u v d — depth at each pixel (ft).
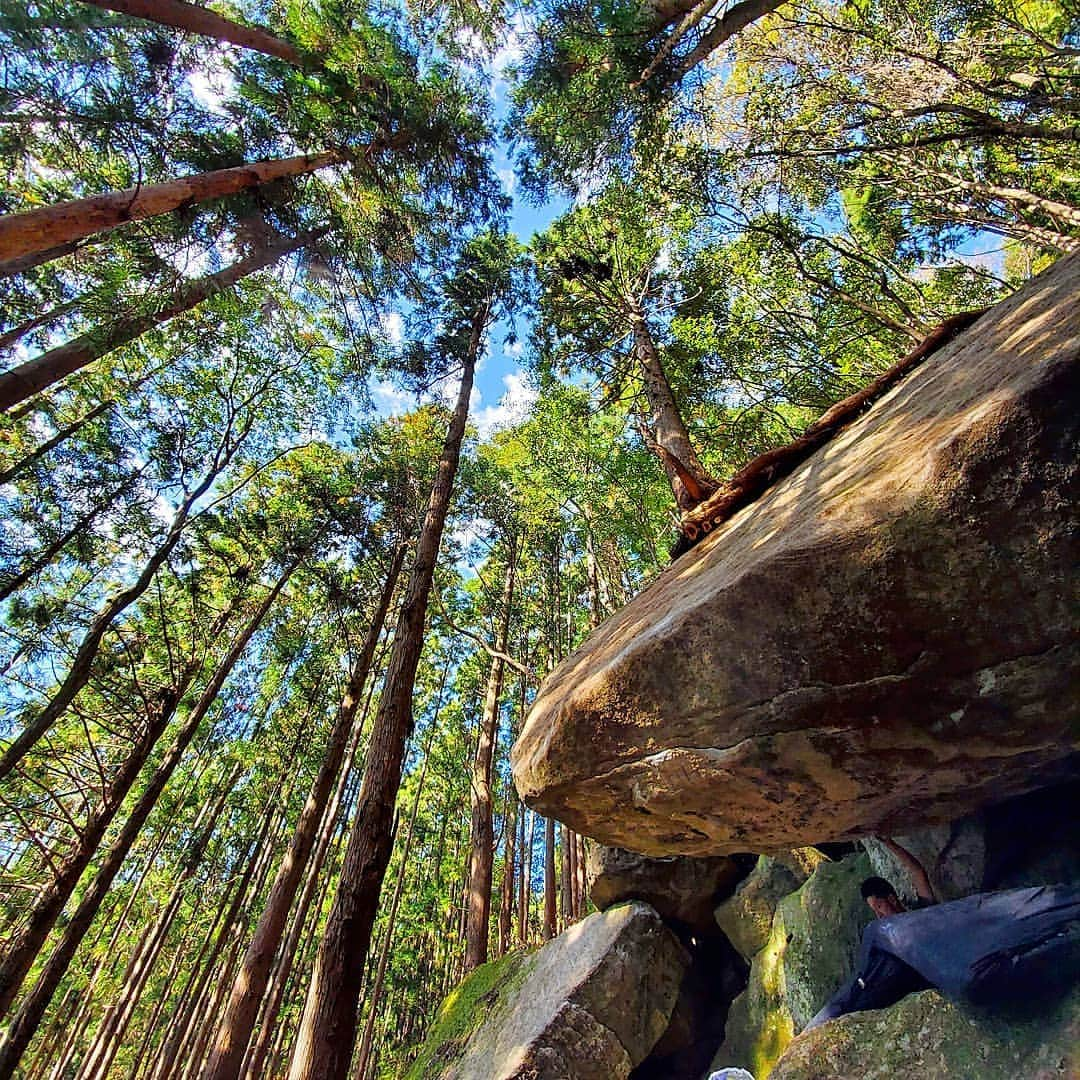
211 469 32.27
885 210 27.61
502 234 35.17
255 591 40.19
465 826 68.64
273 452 38.63
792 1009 12.19
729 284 31.71
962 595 5.57
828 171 26.22
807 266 29.84
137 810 23.85
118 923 46.03
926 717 6.12
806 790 7.22
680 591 9.37
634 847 9.67
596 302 33.99
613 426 38.58
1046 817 8.09
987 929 6.85
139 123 18.31
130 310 19.10
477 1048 15.94
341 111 21.62
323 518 38.65
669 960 14.97
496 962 19.88
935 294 30.83
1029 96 19.04
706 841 8.95
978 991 6.52
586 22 18.30
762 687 6.50
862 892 10.73
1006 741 6.18
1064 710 5.82
